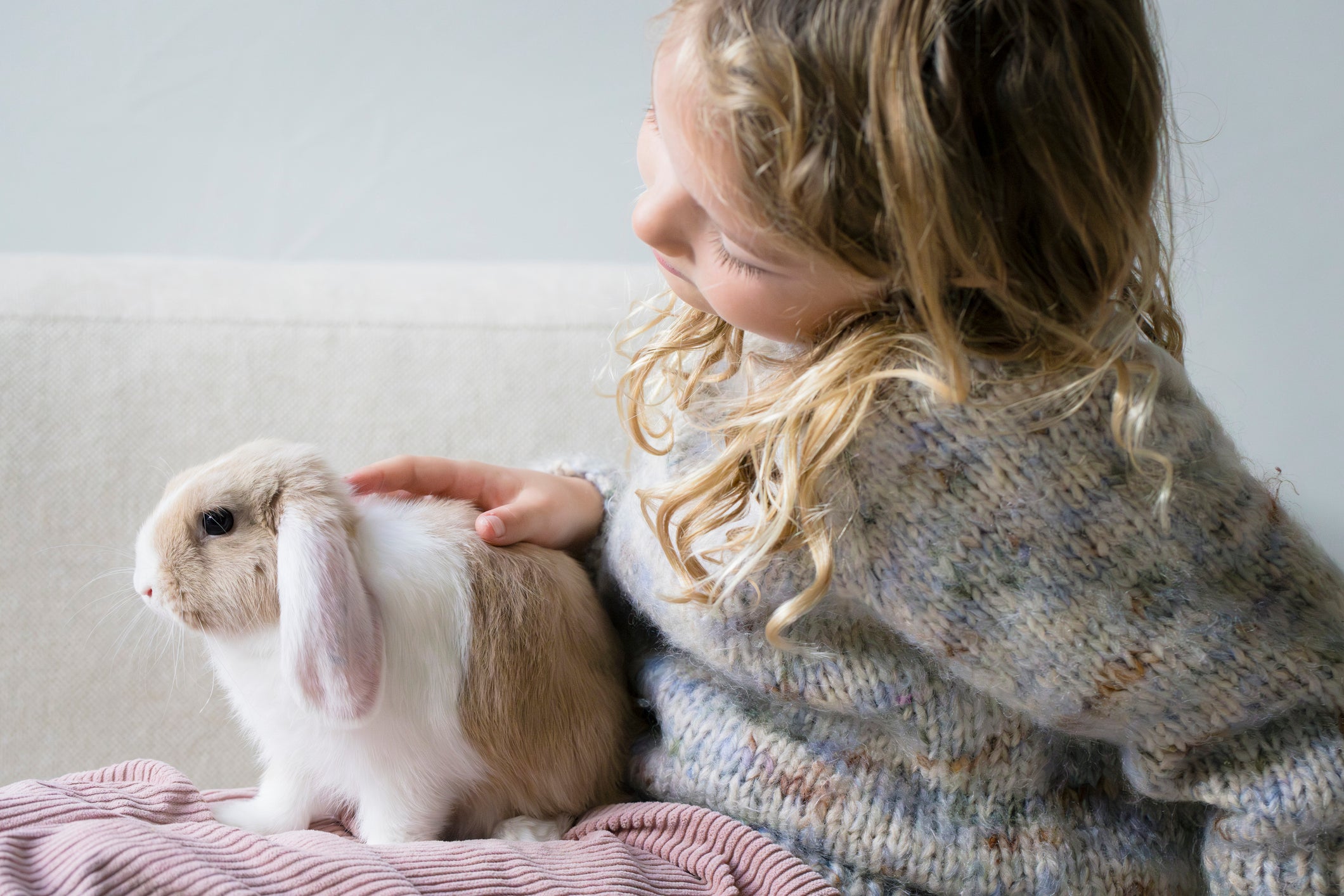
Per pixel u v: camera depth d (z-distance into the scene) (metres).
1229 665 0.64
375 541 0.75
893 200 0.54
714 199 0.57
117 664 1.02
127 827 0.59
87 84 1.30
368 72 1.32
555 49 1.33
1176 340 0.74
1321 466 1.31
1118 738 0.70
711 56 0.54
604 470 0.95
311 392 1.07
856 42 0.53
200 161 1.33
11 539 1.00
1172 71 1.26
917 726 0.70
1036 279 0.59
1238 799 0.67
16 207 1.32
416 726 0.71
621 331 1.13
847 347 0.61
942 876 0.70
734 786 0.72
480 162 1.35
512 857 0.66
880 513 0.65
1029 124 0.54
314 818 0.78
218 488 0.73
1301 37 1.25
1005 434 0.62
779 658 0.70
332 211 1.36
